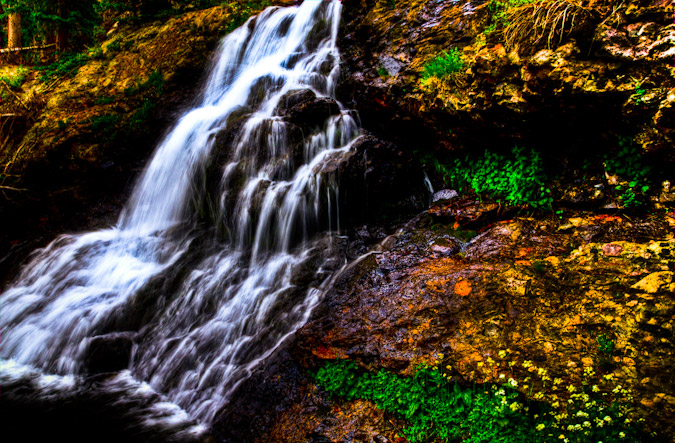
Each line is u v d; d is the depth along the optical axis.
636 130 4.39
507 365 3.47
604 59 4.37
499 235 4.98
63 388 4.95
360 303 4.64
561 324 3.67
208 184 7.04
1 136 10.00
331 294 4.96
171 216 7.60
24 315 6.17
